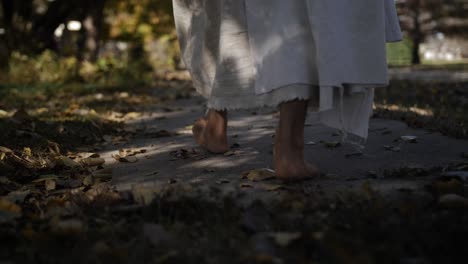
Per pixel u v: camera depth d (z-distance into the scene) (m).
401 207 1.88
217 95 2.56
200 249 1.61
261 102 2.36
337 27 2.20
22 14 12.57
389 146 3.25
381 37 2.29
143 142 3.92
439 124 3.91
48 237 1.69
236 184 2.40
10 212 1.97
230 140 3.73
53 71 10.05
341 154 3.09
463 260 1.48
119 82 10.02
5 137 3.76
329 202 2.03
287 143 2.36
